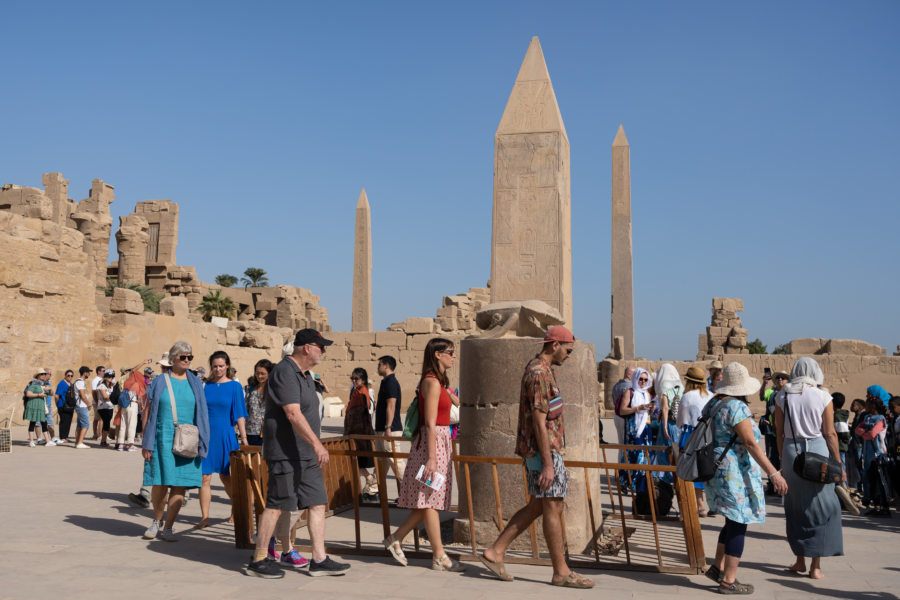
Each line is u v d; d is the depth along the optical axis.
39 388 15.27
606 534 7.42
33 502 8.59
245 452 6.54
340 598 4.96
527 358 6.64
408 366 31.80
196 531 7.35
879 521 9.34
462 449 6.89
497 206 8.87
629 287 28.02
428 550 6.59
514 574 5.78
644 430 9.62
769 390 12.05
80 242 20.86
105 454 14.20
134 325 21.28
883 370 25.05
